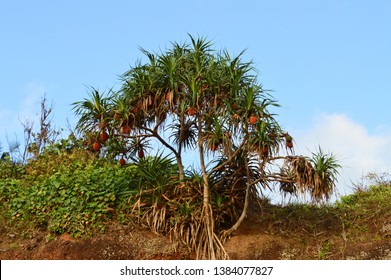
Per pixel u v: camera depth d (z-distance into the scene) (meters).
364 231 11.58
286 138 11.16
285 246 11.37
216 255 11.10
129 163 12.95
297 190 11.23
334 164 11.12
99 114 11.48
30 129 15.98
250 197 12.21
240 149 11.79
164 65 11.59
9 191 12.63
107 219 11.66
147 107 11.56
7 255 11.06
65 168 13.34
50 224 11.55
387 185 14.13
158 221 11.40
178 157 12.35
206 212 11.33
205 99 11.45
